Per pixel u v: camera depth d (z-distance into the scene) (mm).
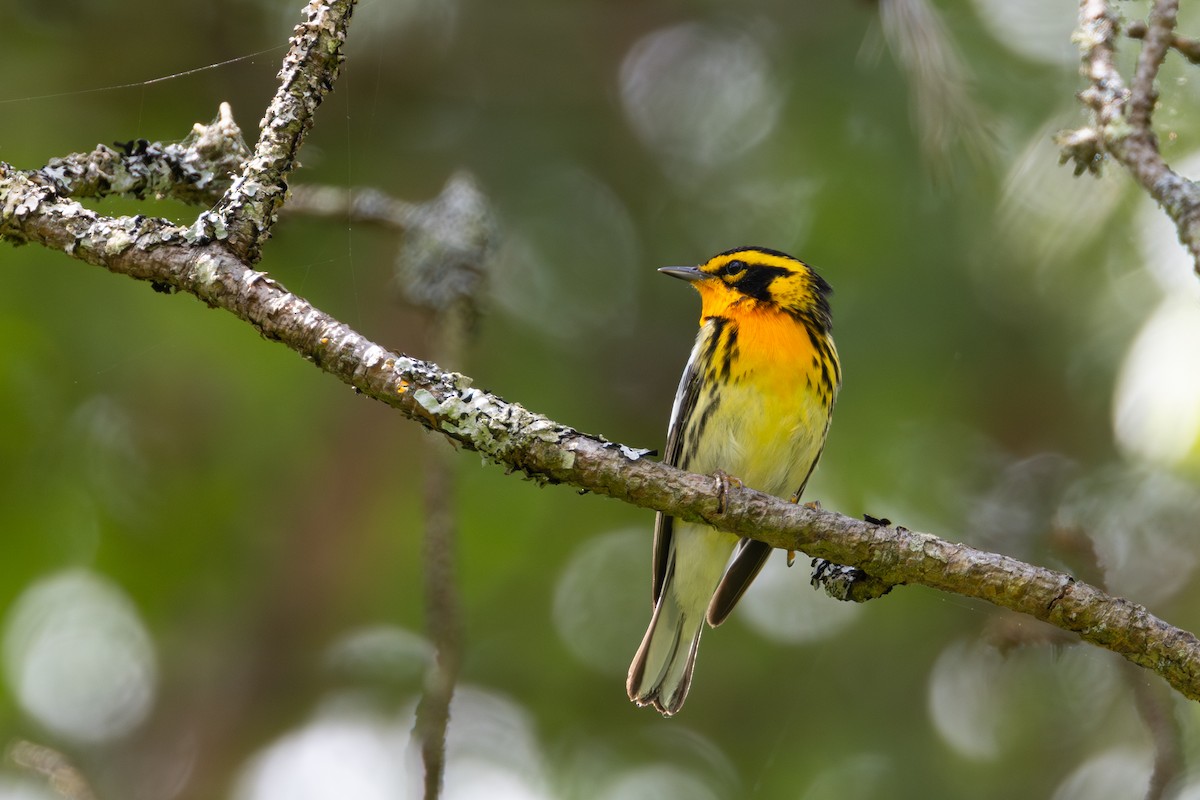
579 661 13570
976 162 7645
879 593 6234
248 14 13094
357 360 5777
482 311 9398
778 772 12906
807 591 13711
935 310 11633
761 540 6121
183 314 11945
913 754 12742
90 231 5906
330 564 13445
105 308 11805
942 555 5965
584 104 14164
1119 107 5199
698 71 14008
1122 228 9039
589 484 5945
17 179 6043
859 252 11773
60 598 12594
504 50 14188
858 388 11836
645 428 13570
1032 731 12766
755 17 13898
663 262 13609
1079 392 11836
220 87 12969
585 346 13555
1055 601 5832
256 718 13617
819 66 12594
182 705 13609
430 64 13984
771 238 12500
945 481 11961
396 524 13508
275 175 5965
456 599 7965
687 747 13328
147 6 12789
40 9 12594
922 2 7270
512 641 13547
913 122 8008
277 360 12336
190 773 13367
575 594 13617
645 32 14500
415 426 13555
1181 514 12484
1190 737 11172
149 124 12758
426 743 7664
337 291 12914
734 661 13570
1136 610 5766
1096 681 12758
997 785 12523
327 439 13242
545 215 13656
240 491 12914
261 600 13531
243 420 12609
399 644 13836
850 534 6008
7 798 11898
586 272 13648
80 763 12867
